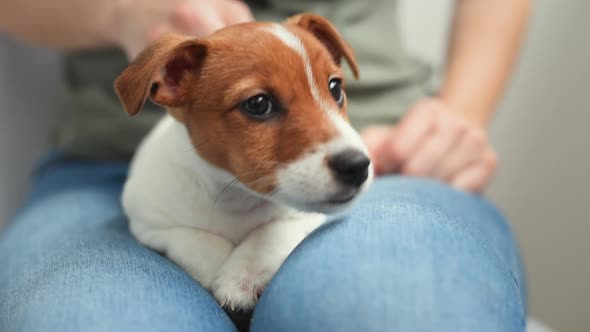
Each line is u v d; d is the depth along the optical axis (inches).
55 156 23.3
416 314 11.6
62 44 21.9
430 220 13.4
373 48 22.7
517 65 29.4
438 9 31.6
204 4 17.8
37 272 14.3
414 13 31.7
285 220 16.2
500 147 30.9
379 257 12.3
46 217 18.2
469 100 23.6
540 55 28.9
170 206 16.4
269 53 15.0
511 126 30.3
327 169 14.1
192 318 12.7
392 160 20.7
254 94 14.7
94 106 22.5
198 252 15.5
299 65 15.0
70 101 23.7
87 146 22.5
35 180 23.5
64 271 13.8
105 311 12.4
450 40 26.7
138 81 14.8
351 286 12.0
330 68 15.5
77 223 17.4
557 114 28.9
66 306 12.5
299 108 14.7
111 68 22.8
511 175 30.8
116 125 22.2
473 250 12.8
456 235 13.1
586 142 27.9
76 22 20.5
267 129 14.7
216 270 15.4
